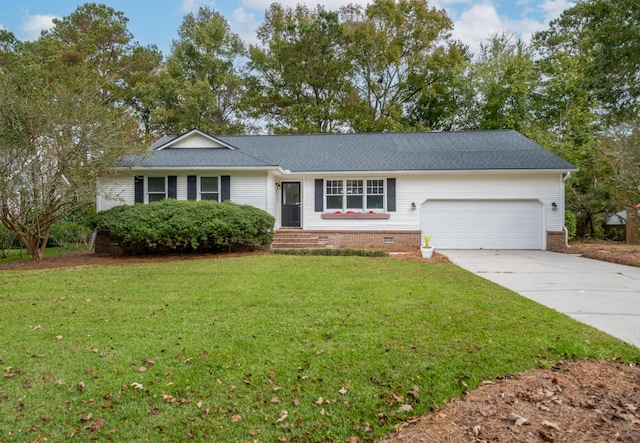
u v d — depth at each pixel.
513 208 14.28
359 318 4.91
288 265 9.25
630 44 12.70
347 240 14.46
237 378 3.33
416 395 2.99
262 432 2.60
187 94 26.86
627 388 3.03
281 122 29.20
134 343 4.14
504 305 5.48
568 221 15.58
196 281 7.43
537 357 3.65
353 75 27.89
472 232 14.38
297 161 15.05
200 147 14.73
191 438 2.54
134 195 13.49
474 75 25.97
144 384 3.24
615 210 18.30
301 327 4.59
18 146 9.97
